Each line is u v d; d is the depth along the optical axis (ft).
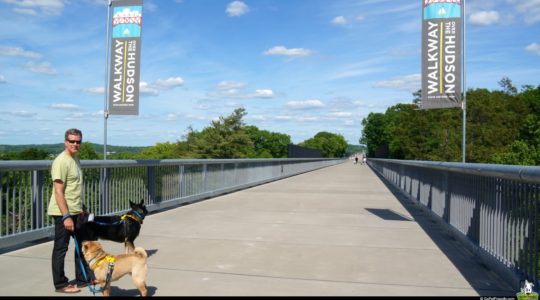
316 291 15.87
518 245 15.76
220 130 162.61
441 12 34.06
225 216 34.30
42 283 16.84
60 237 15.75
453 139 154.20
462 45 34.47
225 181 54.54
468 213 22.85
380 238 25.70
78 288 15.94
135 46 35.76
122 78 36.01
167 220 32.17
